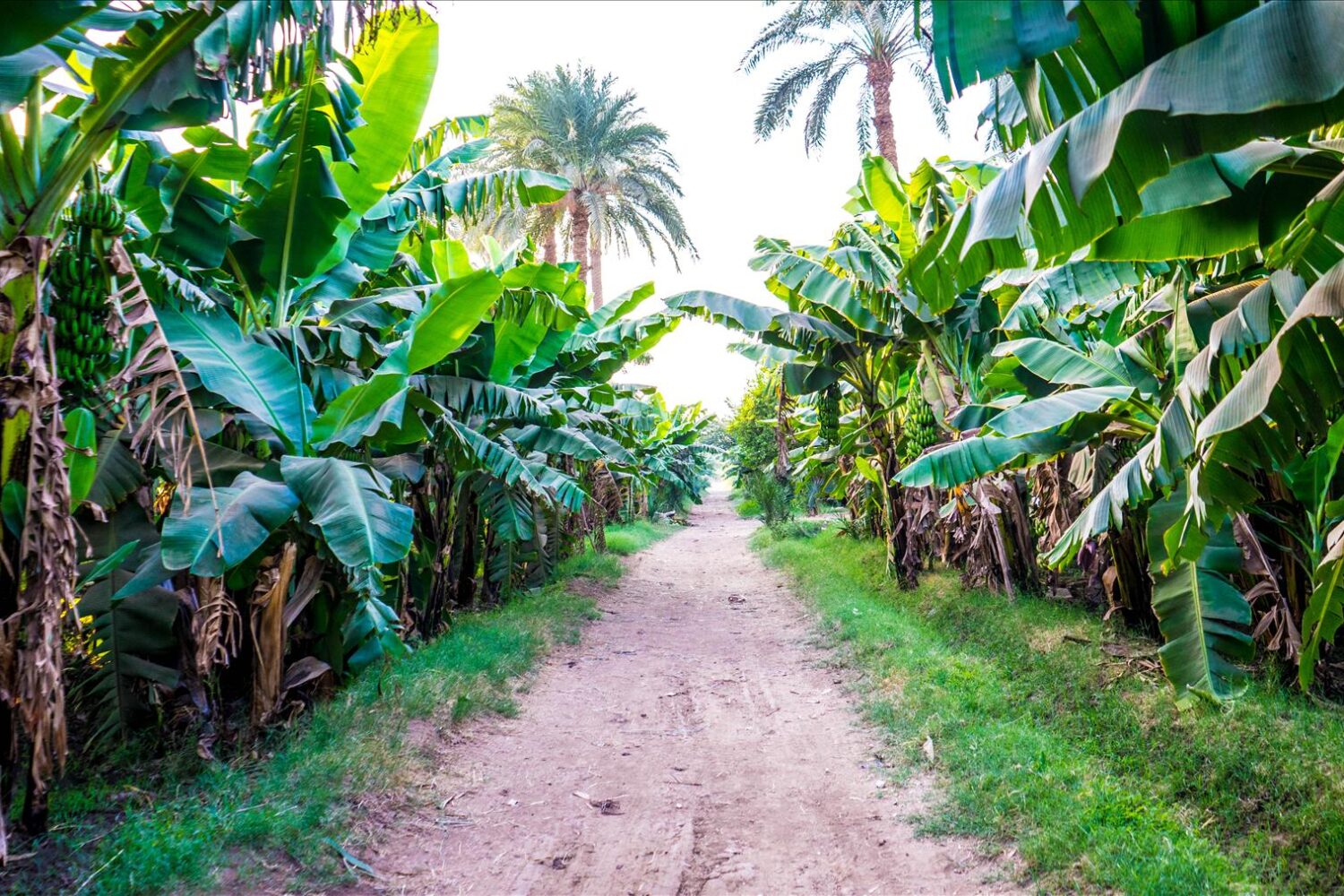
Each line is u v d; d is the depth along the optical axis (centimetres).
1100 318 693
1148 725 457
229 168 414
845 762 488
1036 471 752
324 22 279
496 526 856
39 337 277
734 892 343
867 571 1076
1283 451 302
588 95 2220
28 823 327
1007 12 190
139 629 415
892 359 1036
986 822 381
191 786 400
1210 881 309
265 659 455
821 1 1488
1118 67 226
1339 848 319
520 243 927
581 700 638
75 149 297
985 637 685
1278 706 437
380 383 456
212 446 439
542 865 369
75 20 253
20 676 282
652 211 2281
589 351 1006
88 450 322
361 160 495
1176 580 460
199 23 278
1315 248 278
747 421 2330
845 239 917
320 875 338
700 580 1336
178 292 418
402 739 477
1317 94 174
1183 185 286
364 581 429
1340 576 305
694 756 511
